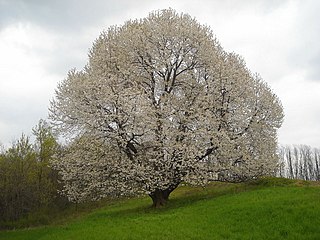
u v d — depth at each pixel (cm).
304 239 1591
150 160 2548
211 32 3250
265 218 1933
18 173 4297
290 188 2717
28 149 4697
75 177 2812
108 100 2591
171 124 2695
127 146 2709
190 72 2997
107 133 2652
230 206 2283
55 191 4525
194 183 2664
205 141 2697
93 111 2630
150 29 2983
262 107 3062
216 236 1745
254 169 2972
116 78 2792
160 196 2888
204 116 2739
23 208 4175
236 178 3053
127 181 2691
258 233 1731
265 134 3061
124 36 2977
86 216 3228
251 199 2417
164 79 2942
